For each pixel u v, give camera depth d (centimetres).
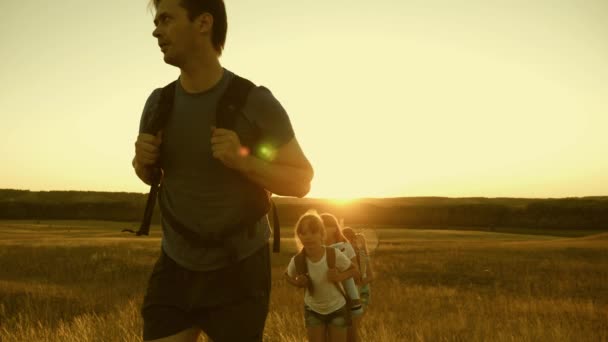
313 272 577
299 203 11262
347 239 723
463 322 1021
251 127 218
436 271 2827
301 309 1252
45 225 10275
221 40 221
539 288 2164
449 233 8450
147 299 233
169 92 227
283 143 223
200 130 217
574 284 2256
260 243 231
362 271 719
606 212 11469
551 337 867
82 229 9119
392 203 12619
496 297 1694
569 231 11212
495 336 881
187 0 213
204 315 224
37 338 737
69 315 1280
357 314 614
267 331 834
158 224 10262
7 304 1385
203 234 221
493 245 5150
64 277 2620
